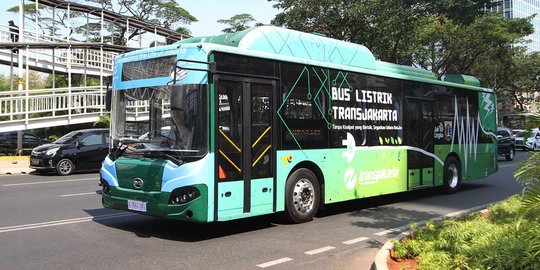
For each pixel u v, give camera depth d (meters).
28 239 7.65
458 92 14.12
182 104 7.38
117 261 6.39
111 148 8.40
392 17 25.05
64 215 9.80
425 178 12.52
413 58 32.50
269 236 7.98
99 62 32.62
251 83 8.10
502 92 55.31
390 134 11.30
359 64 10.70
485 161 15.30
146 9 44.91
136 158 7.82
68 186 14.89
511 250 5.02
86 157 19.25
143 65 8.07
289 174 8.81
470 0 22.98
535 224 4.96
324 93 9.54
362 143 10.45
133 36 42.91
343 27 26.56
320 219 9.58
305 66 9.16
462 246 5.74
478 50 33.91
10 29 27.83
